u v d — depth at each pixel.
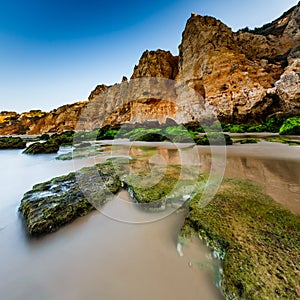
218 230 2.05
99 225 2.59
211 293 1.51
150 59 25.72
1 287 1.64
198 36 21.78
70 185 3.90
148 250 2.05
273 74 18.70
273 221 2.18
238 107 18.31
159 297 1.51
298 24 22.30
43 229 2.38
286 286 1.34
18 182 5.21
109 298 1.51
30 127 51.22
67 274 1.76
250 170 4.52
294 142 8.68
